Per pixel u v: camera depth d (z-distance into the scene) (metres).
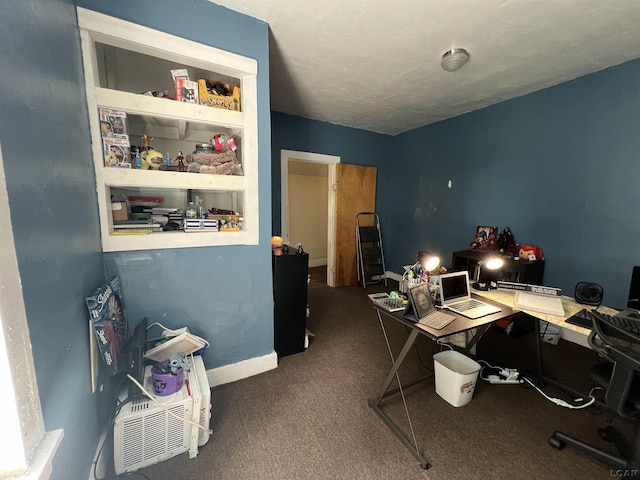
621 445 1.35
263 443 1.38
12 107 0.64
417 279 1.70
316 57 2.06
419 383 1.89
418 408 1.64
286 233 3.69
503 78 2.38
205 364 1.77
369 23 1.66
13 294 0.60
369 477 1.21
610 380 1.18
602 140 2.20
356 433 1.45
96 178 1.33
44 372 0.72
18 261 0.63
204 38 1.50
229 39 1.57
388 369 2.04
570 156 2.40
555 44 1.86
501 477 1.22
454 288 1.68
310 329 2.71
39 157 0.77
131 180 1.42
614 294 2.19
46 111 0.83
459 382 1.61
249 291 1.85
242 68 1.61
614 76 2.12
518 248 2.77
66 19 1.07
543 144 2.59
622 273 2.14
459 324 1.38
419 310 1.42
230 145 1.74
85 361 1.03
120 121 1.39
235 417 1.54
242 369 1.88
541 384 1.85
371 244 4.50
